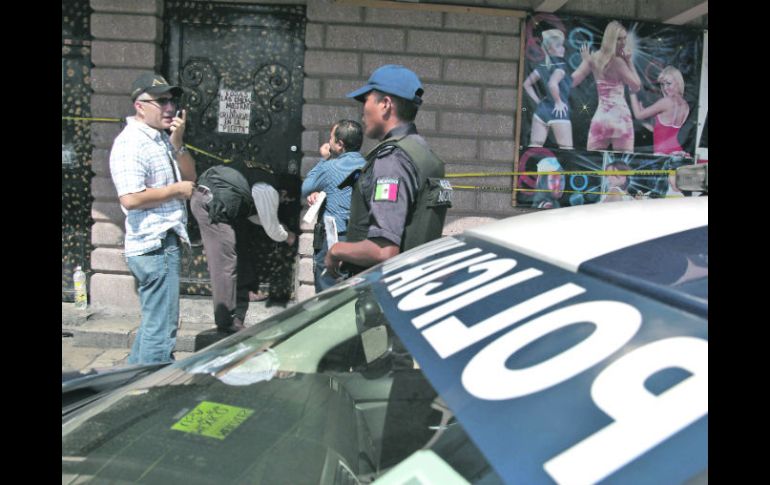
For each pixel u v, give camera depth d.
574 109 5.09
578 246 1.15
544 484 0.74
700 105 5.11
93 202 5.16
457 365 0.97
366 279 1.65
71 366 4.35
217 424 1.39
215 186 4.45
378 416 1.21
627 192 5.17
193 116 5.21
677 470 0.69
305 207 5.11
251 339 1.72
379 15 4.96
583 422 0.77
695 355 0.79
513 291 1.08
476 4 4.99
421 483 0.91
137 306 5.20
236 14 5.12
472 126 5.10
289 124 5.21
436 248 1.56
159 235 3.51
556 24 5.02
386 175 2.36
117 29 4.97
